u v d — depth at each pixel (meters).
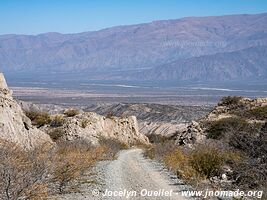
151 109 166.62
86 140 43.31
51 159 16.23
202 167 20.45
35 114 52.38
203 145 26.64
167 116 156.38
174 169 24.16
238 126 33.78
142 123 149.62
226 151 23.06
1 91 28.02
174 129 131.12
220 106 45.69
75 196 15.22
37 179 13.72
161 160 32.25
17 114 27.05
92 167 24.67
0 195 12.56
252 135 24.06
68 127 48.22
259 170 18.00
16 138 23.84
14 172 12.80
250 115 38.53
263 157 18.95
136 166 27.28
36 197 13.36
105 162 30.02
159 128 136.62
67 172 16.42
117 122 72.25
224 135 31.70
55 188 15.96
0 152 14.38
